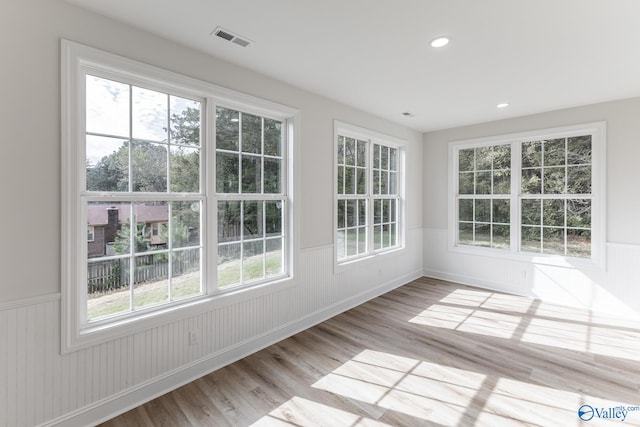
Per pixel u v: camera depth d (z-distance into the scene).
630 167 3.32
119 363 1.90
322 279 3.32
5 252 1.54
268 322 2.77
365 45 2.19
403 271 4.66
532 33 2.02
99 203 1.89
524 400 1.99
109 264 1.94
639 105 3.25
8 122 1.54
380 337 2.91
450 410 1.90
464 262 4.65
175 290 2.23
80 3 1.71
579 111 3.61
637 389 2.10
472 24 1.92
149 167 2.10
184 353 2.20
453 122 4.37
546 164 3.93
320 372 2.33
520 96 3.26
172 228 2.21
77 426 1.75
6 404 1.55
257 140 2.76
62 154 1.69
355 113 3.71
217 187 2.47
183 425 1.79
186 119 2.28
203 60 2.28
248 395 2.06
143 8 1.75
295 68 2.57
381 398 2.03
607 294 3.46
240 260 2.63
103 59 1.81
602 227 3.47
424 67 2.56
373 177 4.18
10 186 1.55
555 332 2.99
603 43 2.14
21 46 1.57
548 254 3.93
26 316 1.60
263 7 1.75
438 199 4.91
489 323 3.21
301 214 3.07
